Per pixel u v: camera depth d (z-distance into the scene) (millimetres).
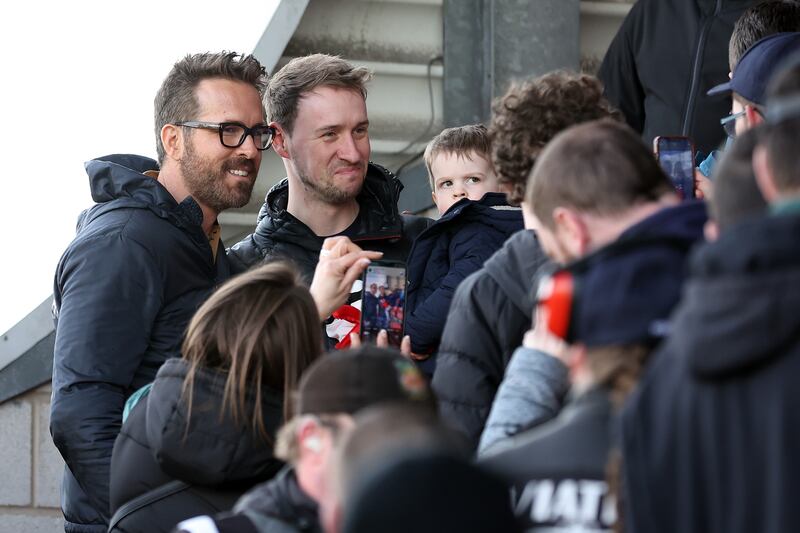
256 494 6707
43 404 17062
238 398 7949
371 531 4012
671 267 5219
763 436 4434
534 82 8406
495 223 11234
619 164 5953
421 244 11578
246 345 7926
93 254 10805
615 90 16141
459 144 12383
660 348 5027
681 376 4695
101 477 10305
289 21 15734
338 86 12062
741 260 4484
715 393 4562
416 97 17188
